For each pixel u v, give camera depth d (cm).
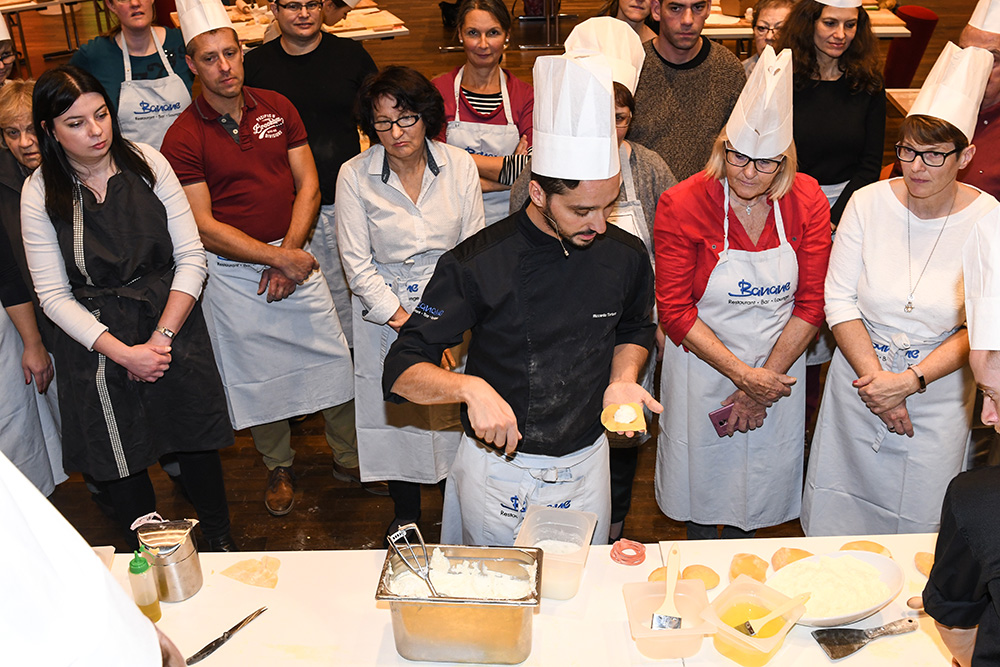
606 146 147
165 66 309
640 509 299
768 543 172
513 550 151
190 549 160
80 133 204
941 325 202
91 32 813
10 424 254
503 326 169
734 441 229
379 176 241
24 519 83
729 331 218
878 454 218
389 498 307
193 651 149
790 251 211
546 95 148
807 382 308
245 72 306
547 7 770
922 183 189
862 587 155
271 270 272
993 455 232
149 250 221
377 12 538
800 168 284
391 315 241
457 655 144
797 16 270
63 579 85
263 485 318
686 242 212
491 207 302
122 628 87
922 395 208
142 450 231
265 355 281
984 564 108
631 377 180
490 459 181
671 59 279
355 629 153
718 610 152
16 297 245
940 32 815
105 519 301
